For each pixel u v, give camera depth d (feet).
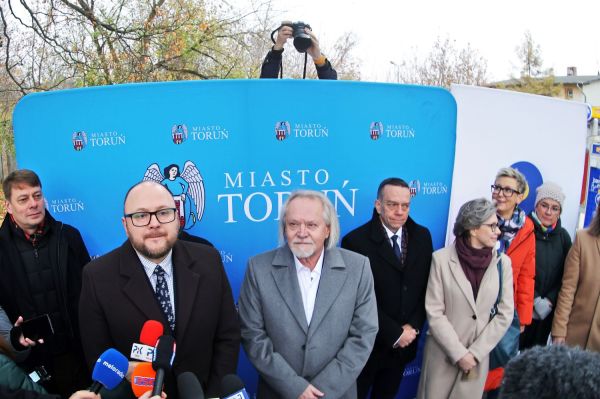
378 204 9.24
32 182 8.17
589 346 10.28
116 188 9.37
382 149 10.33
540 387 3.01
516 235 10.65
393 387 9.73
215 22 29.27
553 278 11.34
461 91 11.09
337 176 10.11
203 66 31.81
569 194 12.58
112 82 26.63
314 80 9.76
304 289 7.81
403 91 10.35
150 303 6.55
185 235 9.05
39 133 9.14
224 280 7.28
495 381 9.74
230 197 9.70
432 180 10.87
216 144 9.55
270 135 9.70
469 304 8.85
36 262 8.39
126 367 5.48
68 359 8.70
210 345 7.02
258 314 7.80
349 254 8.09
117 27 27.71
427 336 9.46
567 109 12.16
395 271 9.14
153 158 9.41
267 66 11.43
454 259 9.03
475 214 8.67
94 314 6.57
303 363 7.54
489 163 11.55
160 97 9.32
